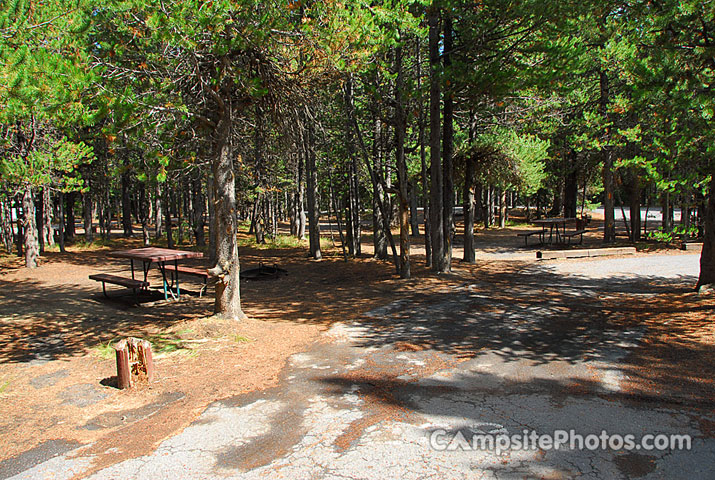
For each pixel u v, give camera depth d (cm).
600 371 538
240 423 439
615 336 673
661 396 461
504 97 1205
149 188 2622
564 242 2200
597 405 449
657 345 618
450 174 1370
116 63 679
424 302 966
